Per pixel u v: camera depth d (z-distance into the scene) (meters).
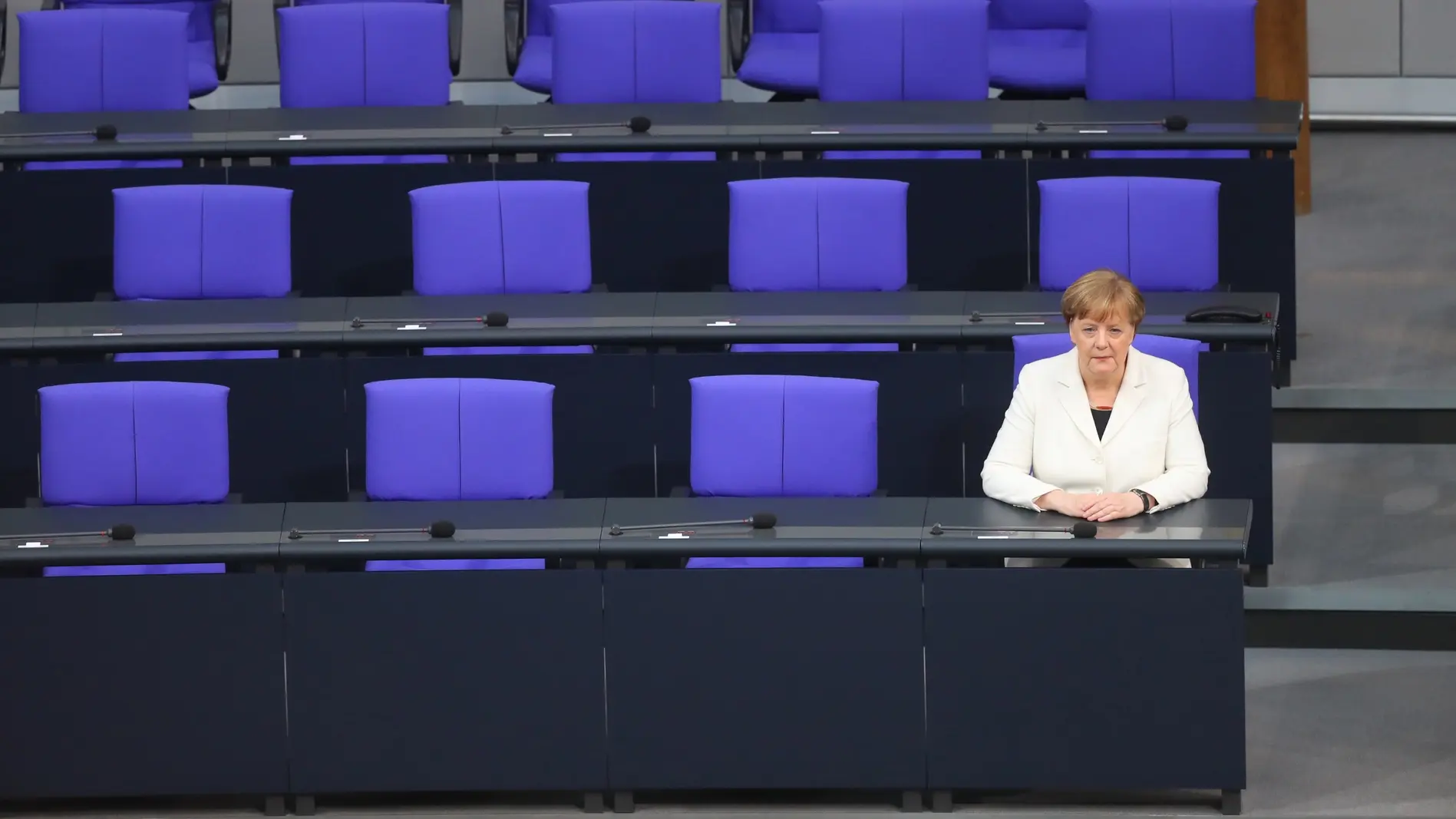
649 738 13.75
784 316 17.84
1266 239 20.11
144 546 13.69
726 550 13.50
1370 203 25.52
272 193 19.23
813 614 13.61
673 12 22.36
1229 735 13.48
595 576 13.63
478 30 28.89
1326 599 17.00
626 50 22.36
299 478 17.80
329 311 18.16
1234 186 20.09
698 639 13.66
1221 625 13.41
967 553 13.40
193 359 18.14
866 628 13.59
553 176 20.61
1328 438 19.56
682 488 16.34
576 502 14.53
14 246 20.67
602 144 20.75
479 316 17.95
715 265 20.67
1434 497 18.72
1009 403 17.36
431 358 17.64
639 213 20.62
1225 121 20.75
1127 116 21.09
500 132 21.06
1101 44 22.08
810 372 17.56
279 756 13.80
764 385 15.89
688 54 22.39
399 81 22.64
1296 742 15.20
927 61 22.16
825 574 13.57
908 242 20.55
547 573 13.64
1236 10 21.88
